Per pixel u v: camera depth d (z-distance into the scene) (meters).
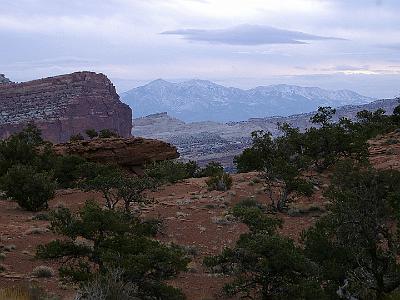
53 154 48.97
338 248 15.85
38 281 16.66
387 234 15.47
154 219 26.55
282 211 31.77
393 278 14.66
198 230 27.33
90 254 16.80
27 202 32.59
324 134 43.97
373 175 19.69
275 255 14.91
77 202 36.75
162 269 13.90
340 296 14.37
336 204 16.88
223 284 18.05
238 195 37.44
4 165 44.75
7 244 21.84
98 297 10.95
